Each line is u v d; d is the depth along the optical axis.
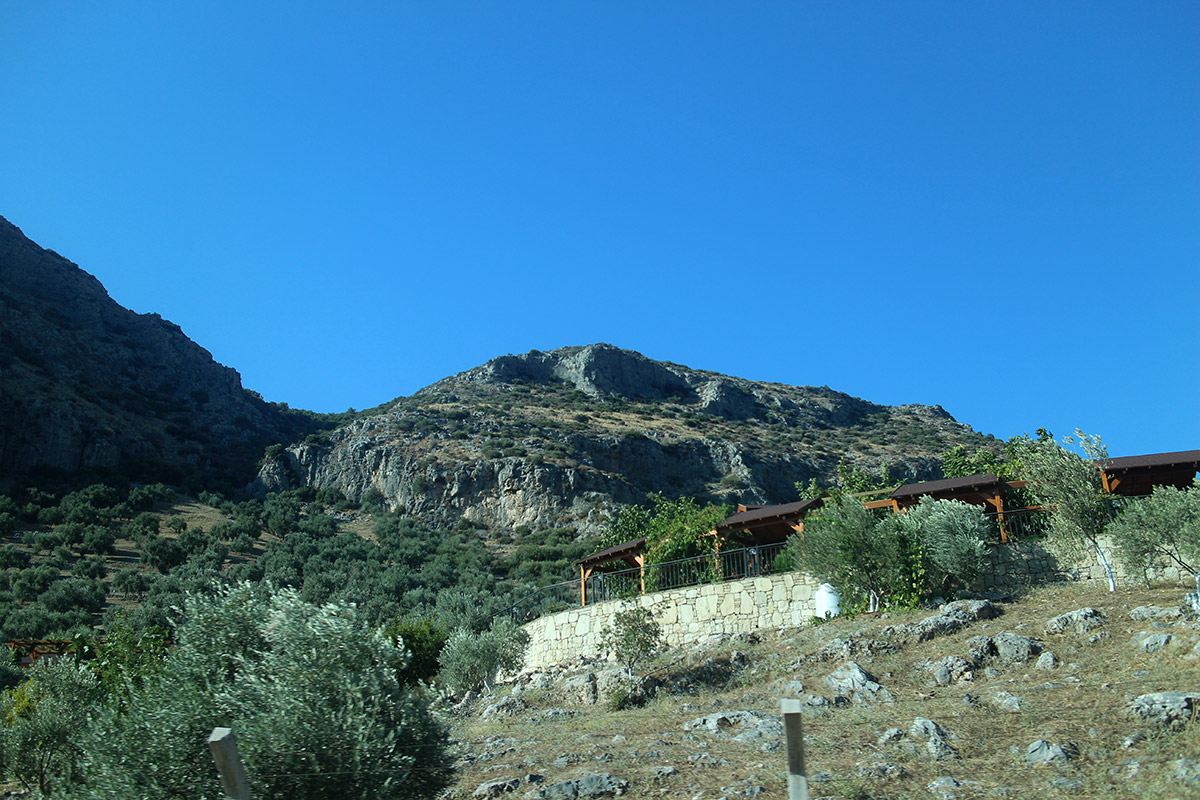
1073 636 18.08
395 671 12.52
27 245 166.62
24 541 79.31
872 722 15.53
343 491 123.06
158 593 64.44
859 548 24.25
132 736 11.20
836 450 146.88
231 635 12.64
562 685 23.80
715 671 21.84
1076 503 23.38
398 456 122.25
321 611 12.52
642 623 25.58
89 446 112.31
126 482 106.19
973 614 20.83
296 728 10.72
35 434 108.62
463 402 155.12
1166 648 15.88
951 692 16.77
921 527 24.70
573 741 17.58
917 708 15.89
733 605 26.84
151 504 98.56
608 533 43.91
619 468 127.00
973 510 24.50
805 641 22.44
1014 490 26.48
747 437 148.88
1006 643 18.11
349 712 11.15
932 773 12.48
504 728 20.44
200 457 127.19
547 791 13.48
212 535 88.19
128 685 12.47
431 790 11.71
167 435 131.00
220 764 8.57
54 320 148.00
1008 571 24.02
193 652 12.38
